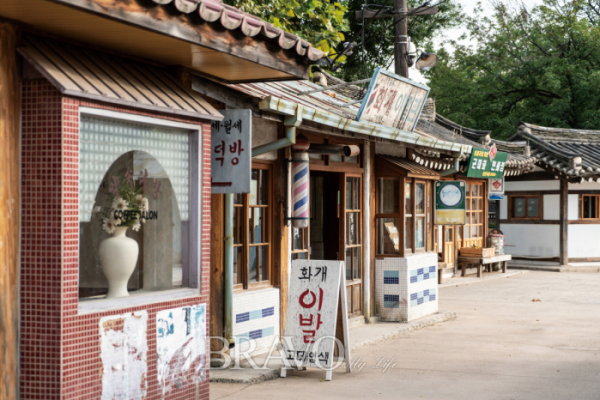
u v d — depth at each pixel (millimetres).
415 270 10758
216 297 7270
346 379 7078
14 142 4180
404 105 9742
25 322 4203
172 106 4969
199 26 4629
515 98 32438
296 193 8352
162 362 4961
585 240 21453
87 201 4473
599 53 30188
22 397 4207
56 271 4141
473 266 19625
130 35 4539
